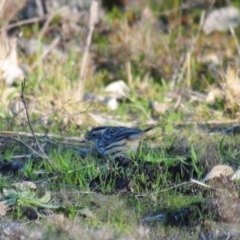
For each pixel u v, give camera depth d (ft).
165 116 43.83
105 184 32.83
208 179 32.40
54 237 27.91
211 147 36.42
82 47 52.11
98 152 37.17
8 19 50.11
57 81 47.01
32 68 48.16
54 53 51.16
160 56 51.47
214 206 30.04
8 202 30.04
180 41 52.65
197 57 51.75
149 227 29.14
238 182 32.48
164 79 50.01
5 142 37.96
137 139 36.06
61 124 41.50
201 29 55.16
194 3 58.44
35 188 32.17
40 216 29.48
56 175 33.42
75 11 56.08
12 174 34.22
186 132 40.70
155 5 59.47
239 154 36.42
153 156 35.55
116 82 48.08
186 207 30.25
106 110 44.83
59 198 31.50
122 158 34.96
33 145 37.45
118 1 58.95
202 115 43.88
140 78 50.29
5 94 44.75
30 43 52.60
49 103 44.34
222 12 58.85
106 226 29.07
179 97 45.39
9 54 47.09
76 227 28.73
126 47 51.78
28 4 55.67
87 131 40.86
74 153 36.65
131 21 56.70
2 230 28.27
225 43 55.67
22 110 39.81
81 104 44.60
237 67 48.52
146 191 32.17
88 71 49.67
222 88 45.19
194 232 28.81
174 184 32.65
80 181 32.78
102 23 54.85
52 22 54.85
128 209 30.66
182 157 35.32
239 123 42.24
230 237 28.30
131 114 44.62
